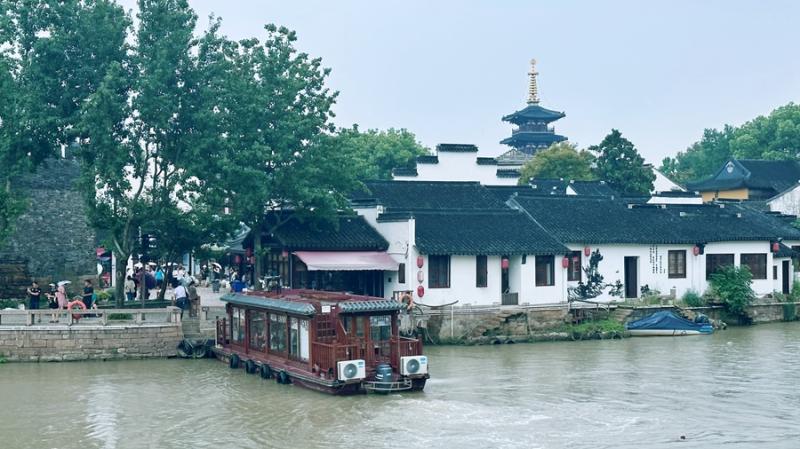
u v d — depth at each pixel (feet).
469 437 84.99
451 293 153.07
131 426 91.30
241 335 126.62
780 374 118.93
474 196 186.91
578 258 167.63
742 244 183.93
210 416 94.73
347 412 94.99
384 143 316.81
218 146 143.54
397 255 153.28
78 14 143.95
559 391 107.04
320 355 104.88
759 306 180.86
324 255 150.82
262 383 111.75
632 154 267.18
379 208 160.45
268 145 149.07
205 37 145.79
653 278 174.60
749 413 95.76
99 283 170.19
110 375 117.50
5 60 141.59
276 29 155.74
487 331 150.71
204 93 143.23
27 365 124.16
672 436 86.02
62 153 171.22
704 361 130.00
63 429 90.38
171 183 143.33
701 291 178.70
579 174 288.10
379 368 104.58
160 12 142.82
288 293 123.65
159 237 151.43
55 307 138.00
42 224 165.37
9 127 139.64
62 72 144.46
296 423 90.94
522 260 159.12
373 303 105.50
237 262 177.88
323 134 154.51
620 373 119.75
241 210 145.89
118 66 136.05
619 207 184.14
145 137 142.92
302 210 153.38
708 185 322.75
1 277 158.20
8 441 86.28
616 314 163.32
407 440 84.02
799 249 202.80
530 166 297.74
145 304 148.56
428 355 135.85
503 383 112.06
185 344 130.52
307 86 155.22
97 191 140.36
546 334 152.15
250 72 151.84
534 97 412.77
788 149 364.58
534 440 84.07
